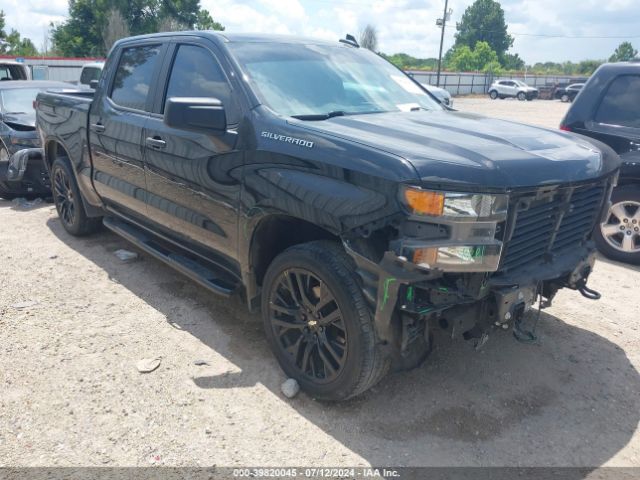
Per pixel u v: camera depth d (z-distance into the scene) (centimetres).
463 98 4966
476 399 317
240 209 329
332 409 305
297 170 293
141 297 438
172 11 6059
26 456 264
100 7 5694
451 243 247
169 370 337
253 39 383
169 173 388
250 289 346
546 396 322
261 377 333
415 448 277
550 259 304
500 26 11838
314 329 306
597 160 310
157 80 414
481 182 247
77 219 566
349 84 379
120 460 264
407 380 334
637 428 297
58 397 308
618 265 547
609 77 557
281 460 267
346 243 270
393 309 260
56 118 555
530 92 4647
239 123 329
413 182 246
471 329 284
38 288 452
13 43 5481
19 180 704
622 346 381
